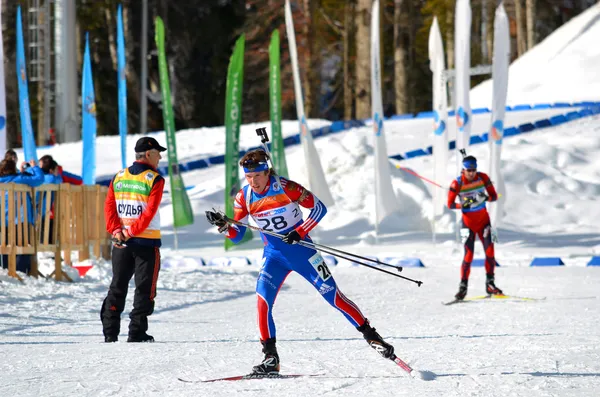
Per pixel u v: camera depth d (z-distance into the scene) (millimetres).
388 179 49781
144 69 120438
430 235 53750
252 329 21938
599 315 23656
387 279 35688
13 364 15852
